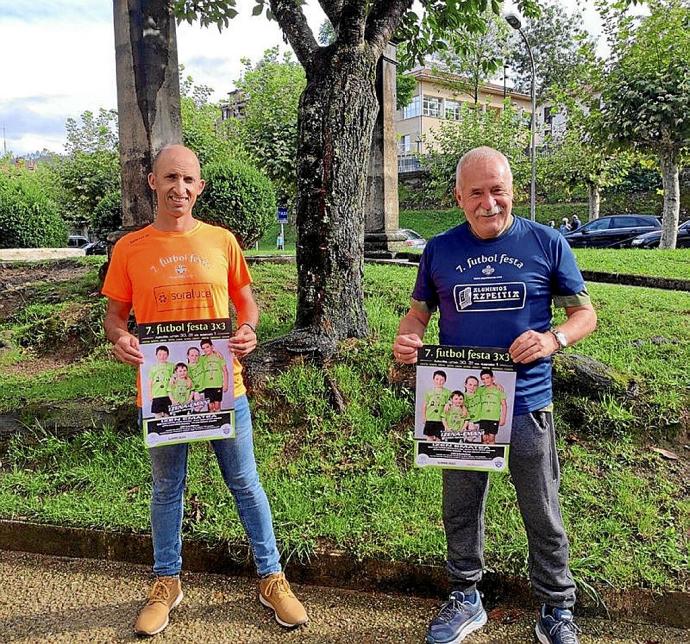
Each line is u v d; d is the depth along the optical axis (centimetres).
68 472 394
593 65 1538
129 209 639
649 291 686
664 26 1391
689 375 426
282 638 277
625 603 285
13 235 1274
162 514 286
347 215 469
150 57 611
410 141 4519
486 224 243
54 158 2967
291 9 495
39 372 578
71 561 341
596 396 405
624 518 326
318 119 462
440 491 353
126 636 281
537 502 253
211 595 309
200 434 273
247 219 1022
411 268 799
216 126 2797
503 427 248
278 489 360
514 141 2675
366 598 304
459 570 274
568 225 2338
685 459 371
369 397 429
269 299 642
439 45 720
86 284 744
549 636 259
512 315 246
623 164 2328
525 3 673
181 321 268
